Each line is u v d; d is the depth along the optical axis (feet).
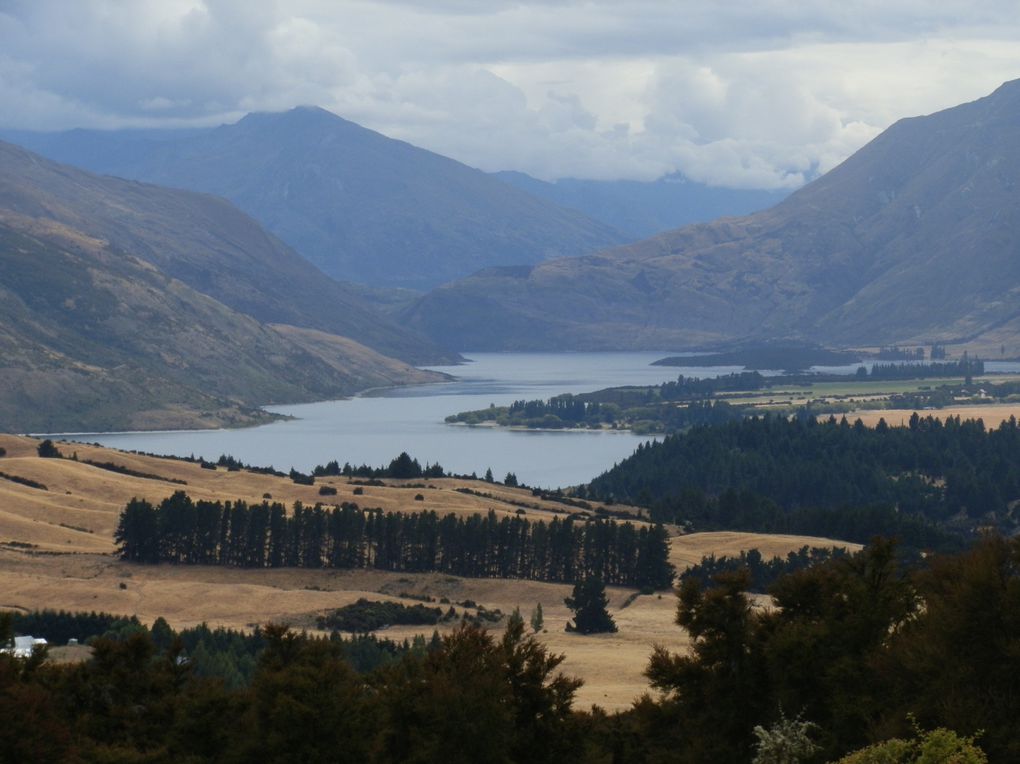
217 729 268.82
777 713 236.02
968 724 198.59
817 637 239.30
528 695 249.96
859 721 219.20
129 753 262.67
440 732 236.84
